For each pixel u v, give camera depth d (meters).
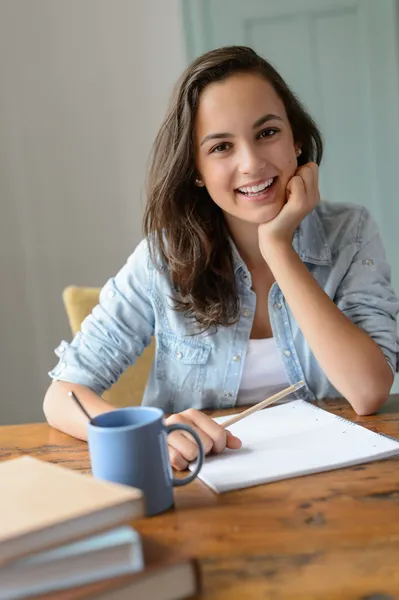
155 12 2.77
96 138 2.81
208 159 1.38
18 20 2.76
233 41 2.67
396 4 2.61
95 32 2.78
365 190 2.72
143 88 2.80
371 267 1.49
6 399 2.88
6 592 0.58
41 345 2.86
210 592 0.65
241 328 1.51
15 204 2.81
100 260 2.85
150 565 0.63
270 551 0.72
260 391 1.52
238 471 0.94
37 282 2.84
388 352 1.36
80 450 1.14
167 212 1.48
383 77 2.66
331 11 2.65
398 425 1.13
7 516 0.62
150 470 0.82
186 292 1.49
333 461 0.95
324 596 0.63
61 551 0.60
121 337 1.51
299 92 2.69
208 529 0.78
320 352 1.28
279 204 1.38
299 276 1.34
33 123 2.79
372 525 0.76
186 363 1.52
